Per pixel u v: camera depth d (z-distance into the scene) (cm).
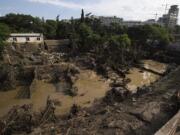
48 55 7819
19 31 10188
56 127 3281
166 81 4744
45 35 10919
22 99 4966
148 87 4731
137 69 7788
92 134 2752
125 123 2916
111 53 8019
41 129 3372
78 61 7356
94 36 9031
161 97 3719
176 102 3378
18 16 11169
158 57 9369
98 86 5856
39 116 3953
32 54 7706
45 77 5944
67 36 10988
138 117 3073
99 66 7019
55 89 5488
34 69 6041
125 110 3341
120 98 4716
